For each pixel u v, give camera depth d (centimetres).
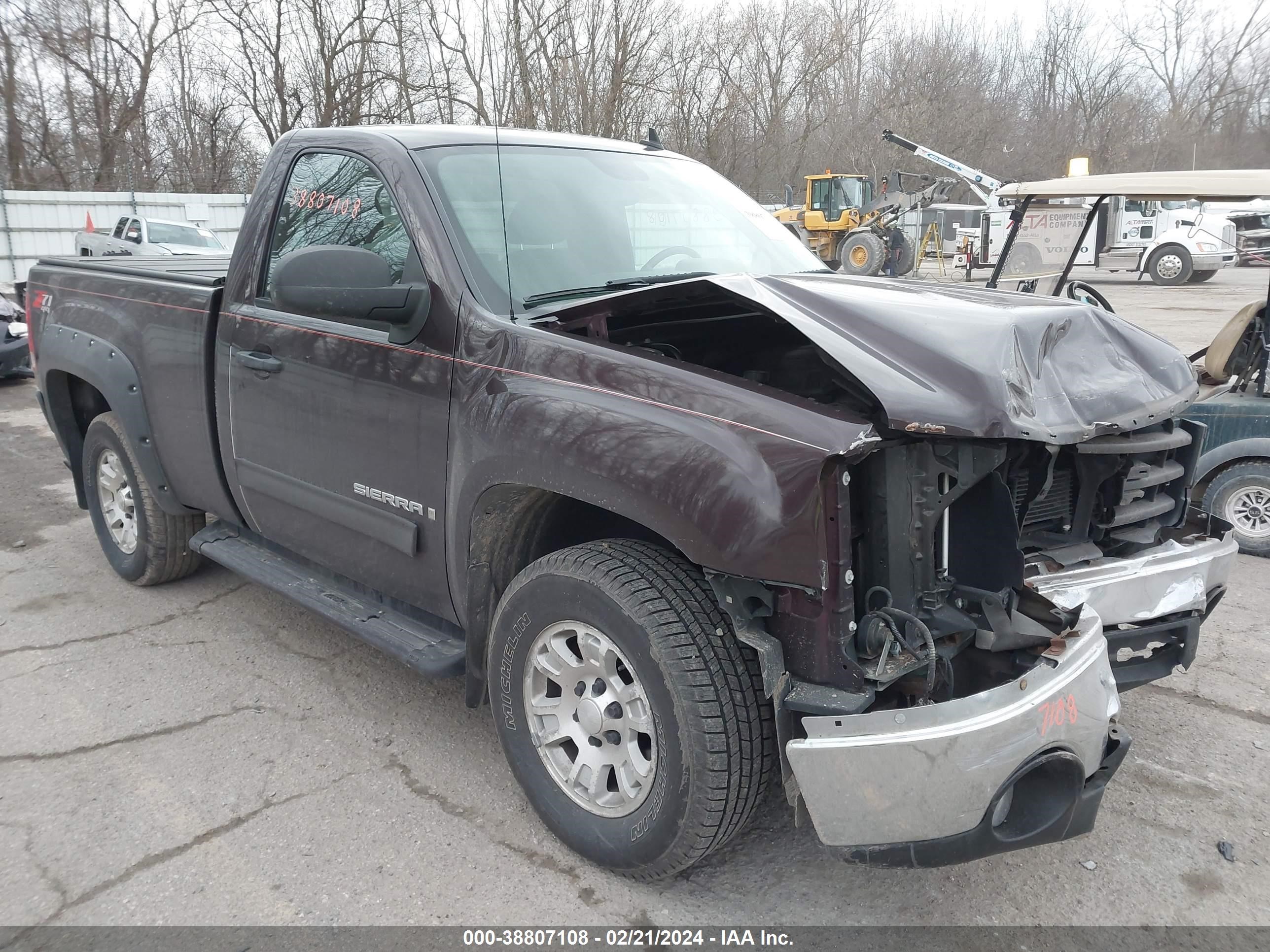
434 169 321
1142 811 309
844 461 220
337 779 320
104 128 2925
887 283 319
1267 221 2067
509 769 321
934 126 3841
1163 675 288
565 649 275
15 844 284
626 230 348
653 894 268
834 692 228
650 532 291
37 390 515
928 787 216
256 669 399
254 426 369
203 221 2364
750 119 2683
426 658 307
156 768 325
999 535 242
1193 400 291
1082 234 550
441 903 262
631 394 252
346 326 327
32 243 2147
